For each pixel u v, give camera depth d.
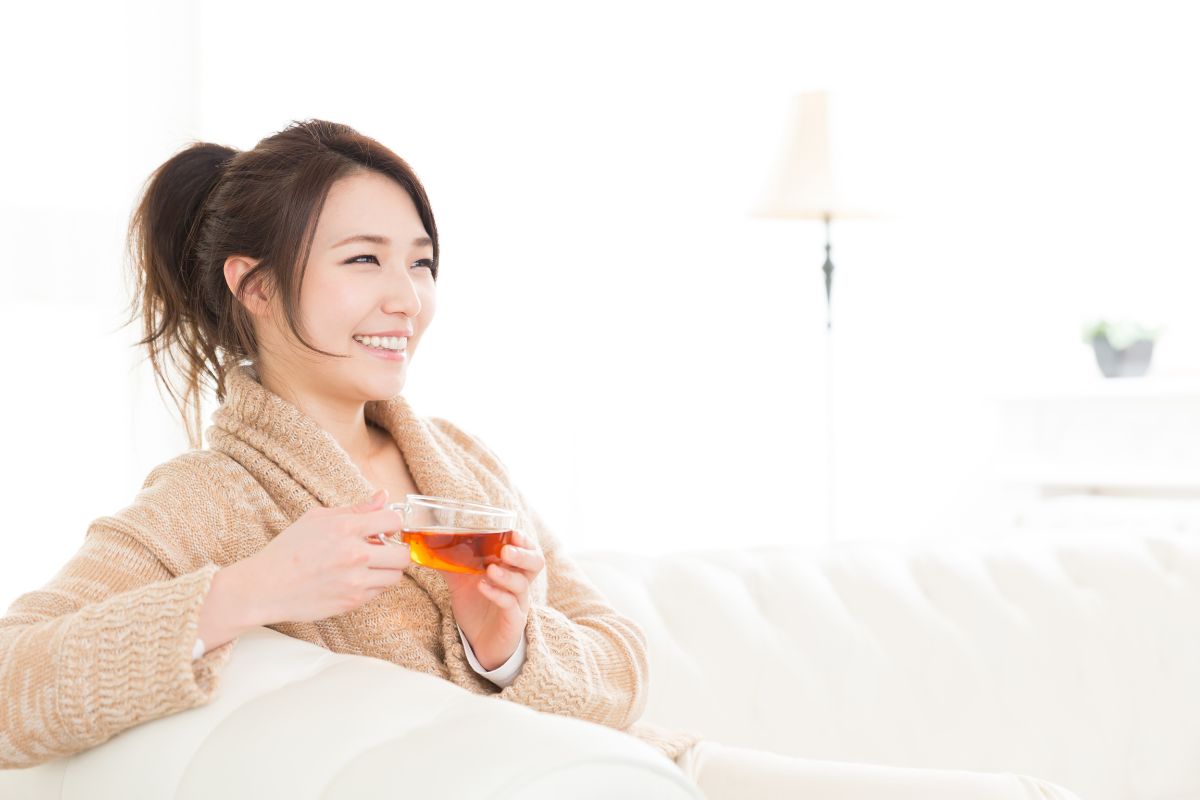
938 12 4.05
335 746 0.73
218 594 0.87
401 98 3.19
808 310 3.96
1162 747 1.78
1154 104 3.78
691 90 3.69
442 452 1.29
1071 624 1.79
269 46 3.01
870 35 3.96
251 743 0.77
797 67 3.86
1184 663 1.83
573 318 3.48
